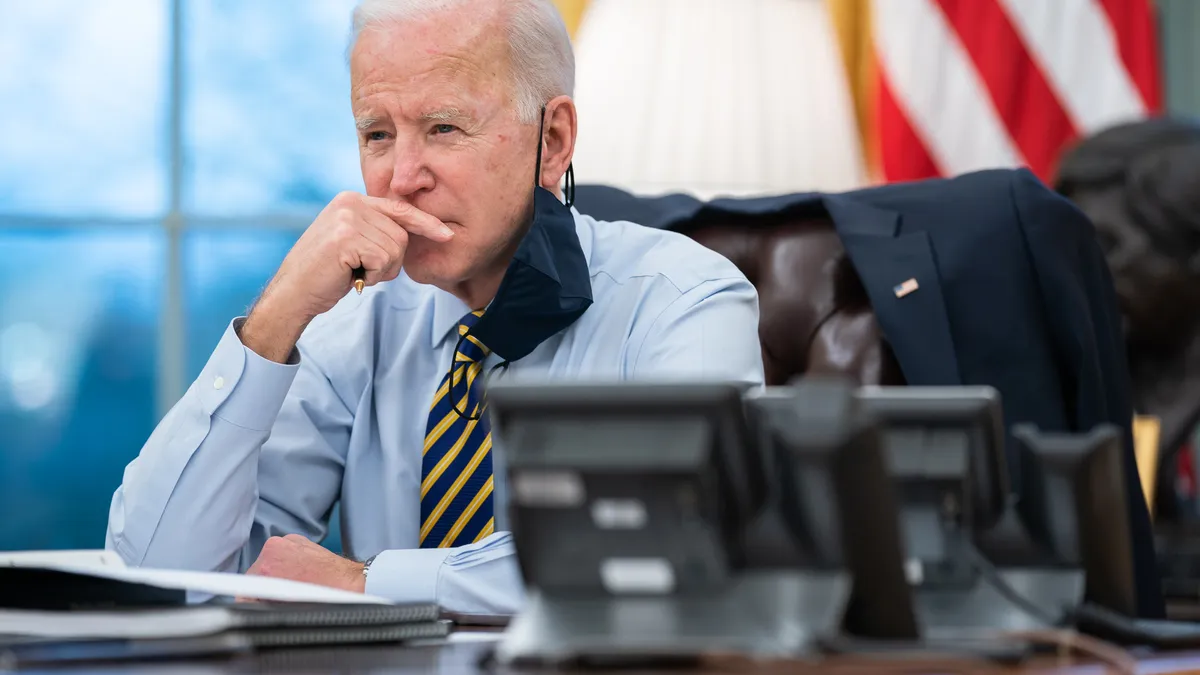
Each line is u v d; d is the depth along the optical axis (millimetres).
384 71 5625
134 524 5520
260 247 14430
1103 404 6574
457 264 5727
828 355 7000
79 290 14328
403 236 5613
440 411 6012
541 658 3014
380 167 5719
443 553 5074
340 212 5598
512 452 3072
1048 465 3502
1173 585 7746
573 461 3029
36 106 14297
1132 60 12977
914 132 12547
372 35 5672
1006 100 12711
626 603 3074
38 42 14305
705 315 5965
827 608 3057
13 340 14273
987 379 6586
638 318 6016
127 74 14383
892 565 3088
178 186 14367
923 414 3426
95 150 14344
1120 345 6805
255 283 14461
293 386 6336
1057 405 6562
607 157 11086
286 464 6215
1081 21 12938
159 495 5508
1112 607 3604
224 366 5578
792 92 11188
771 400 3141
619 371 5941
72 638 3410
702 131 11062
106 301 14352
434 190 5633
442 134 5648
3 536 14203
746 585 3074
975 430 3402
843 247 7145
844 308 7082
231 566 5660
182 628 3379
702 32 11125
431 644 3730
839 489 3062
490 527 5801
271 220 14406
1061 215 6637
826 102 11305
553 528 3086
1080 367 6543
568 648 3008
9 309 14266
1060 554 3449
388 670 3070
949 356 6566
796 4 11289
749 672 2932
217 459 5539
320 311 5641
